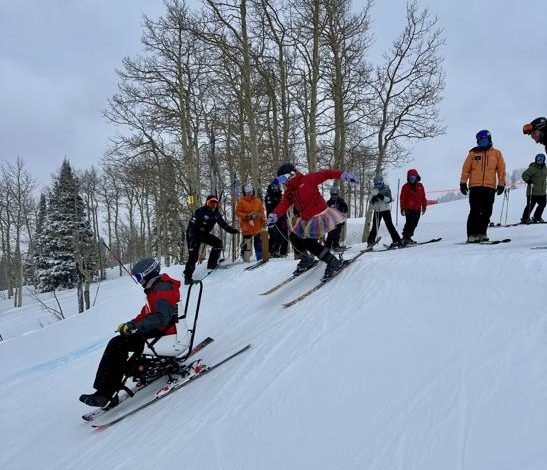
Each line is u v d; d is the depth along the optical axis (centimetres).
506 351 331
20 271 3578
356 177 592
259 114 1989
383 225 2009
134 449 385
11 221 3922
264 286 810
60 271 3862
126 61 1997
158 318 466
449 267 490
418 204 955
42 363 881
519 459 237
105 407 517
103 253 4409
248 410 368
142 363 482
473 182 752
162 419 427
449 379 320
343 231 1627
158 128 2156
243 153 1873
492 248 620
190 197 2066
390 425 293
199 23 1437
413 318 416
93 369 735
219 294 873
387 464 260
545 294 386
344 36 1645
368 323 435
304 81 1792
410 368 348
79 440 464
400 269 525
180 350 492
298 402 354
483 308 395
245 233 1020
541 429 253
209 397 423
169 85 2023
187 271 970
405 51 1656
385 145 1728
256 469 293
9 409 648
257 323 588
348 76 1733
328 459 280
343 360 389
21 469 435
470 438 261
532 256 455
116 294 1320
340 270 603
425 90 1681
